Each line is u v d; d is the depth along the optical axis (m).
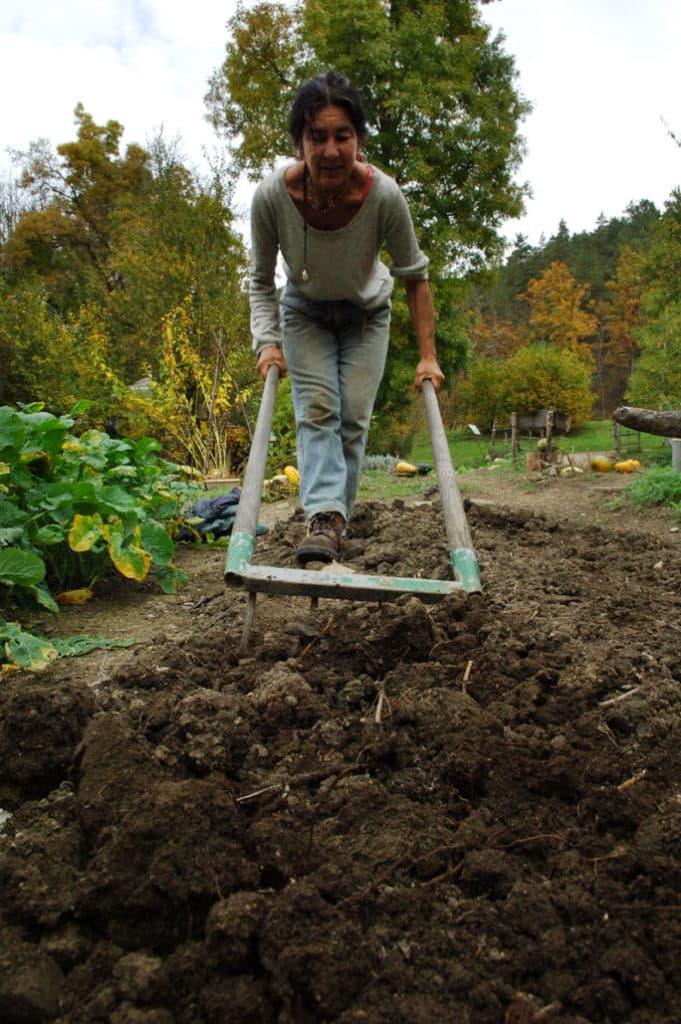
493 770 1.91
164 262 15.32
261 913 1.51
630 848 1.69
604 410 53.81
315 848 1.70
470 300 56.59
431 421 3.18
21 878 1.63
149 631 3.64
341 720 2.16
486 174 20.55
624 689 2.35
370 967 1.44
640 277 21.95
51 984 1.45
